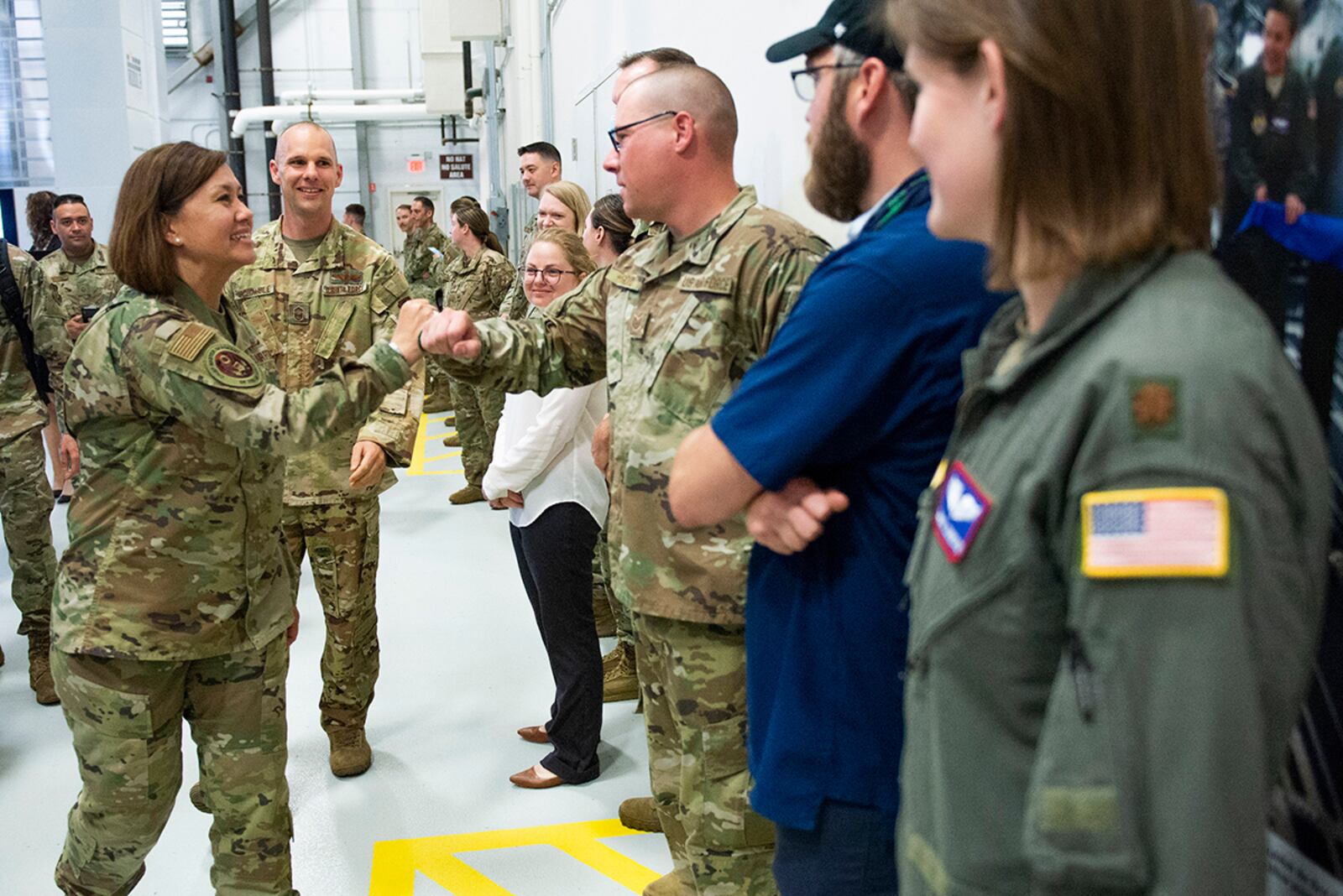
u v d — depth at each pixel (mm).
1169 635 482
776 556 1047
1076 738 513
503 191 9430
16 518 2975
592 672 2432
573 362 1656
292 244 2469
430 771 2547
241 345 1734
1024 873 578
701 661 1400
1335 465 728
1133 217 543
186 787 2477
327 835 2252
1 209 9547
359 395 1524
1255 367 495
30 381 3090
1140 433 498
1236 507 476
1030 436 562
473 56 11062
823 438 923
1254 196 809
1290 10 748
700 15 2541
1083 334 561
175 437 1525
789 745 1007
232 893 1714
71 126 9398
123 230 1530
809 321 925
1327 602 752
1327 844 764
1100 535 503
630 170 1438
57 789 2500
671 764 1625
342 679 2494
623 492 1445
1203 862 470
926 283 905
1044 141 552
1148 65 539
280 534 1731
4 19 9312
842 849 1000
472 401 5262
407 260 8469
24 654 3416
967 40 575
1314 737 774
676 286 1415
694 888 1685
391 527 4922
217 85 12742
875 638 972
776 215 1390
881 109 1024
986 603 578
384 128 13188
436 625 3600
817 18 1620
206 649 1581
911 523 963
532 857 2150
